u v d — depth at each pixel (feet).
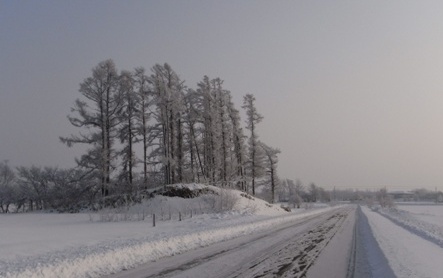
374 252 50.72
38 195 217.97
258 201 178.60
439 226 120.67
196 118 189.98
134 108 161.99
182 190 149.28
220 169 195.72
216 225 86.94
